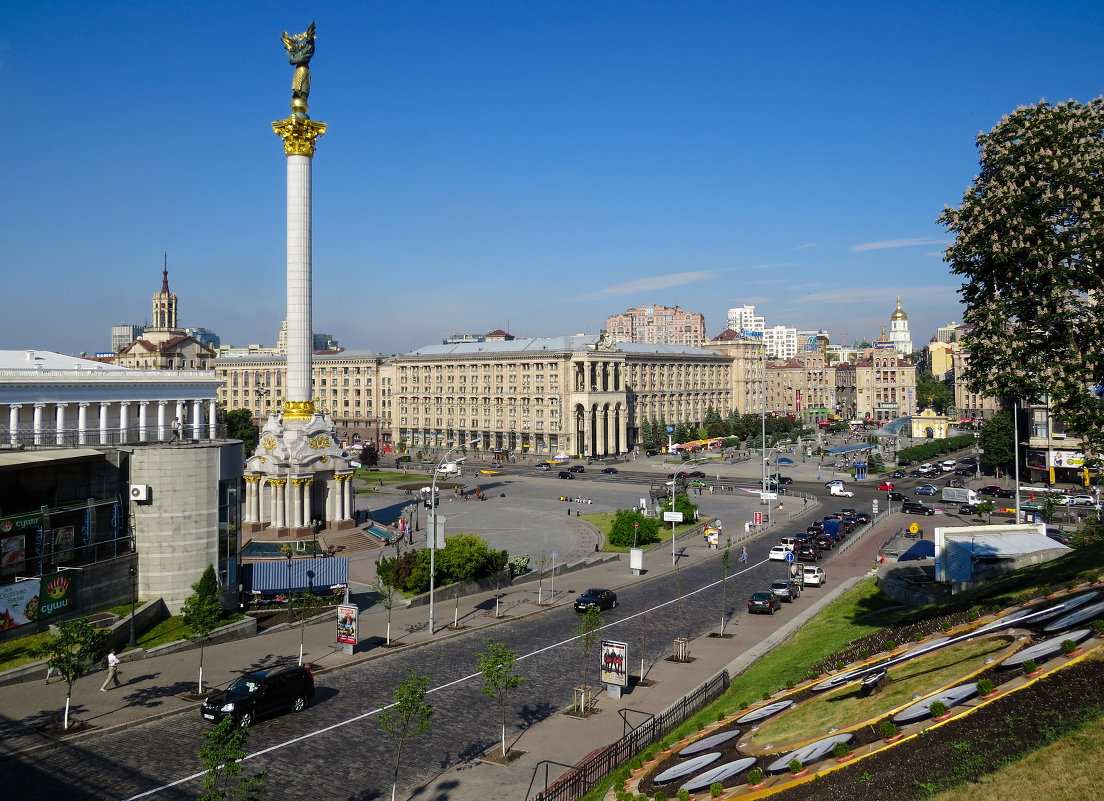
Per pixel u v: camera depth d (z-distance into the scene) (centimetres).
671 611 6900
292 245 10612
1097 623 3088
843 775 2691
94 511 5822
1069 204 4191
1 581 5153
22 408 11044
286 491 10550
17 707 4300
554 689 4850
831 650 4894
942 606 5159
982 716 2758
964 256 4612
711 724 3859
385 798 3362
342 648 5650
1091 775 2256
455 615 6538
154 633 5678
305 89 10400
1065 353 4288
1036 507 11750
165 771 3588
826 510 13312
